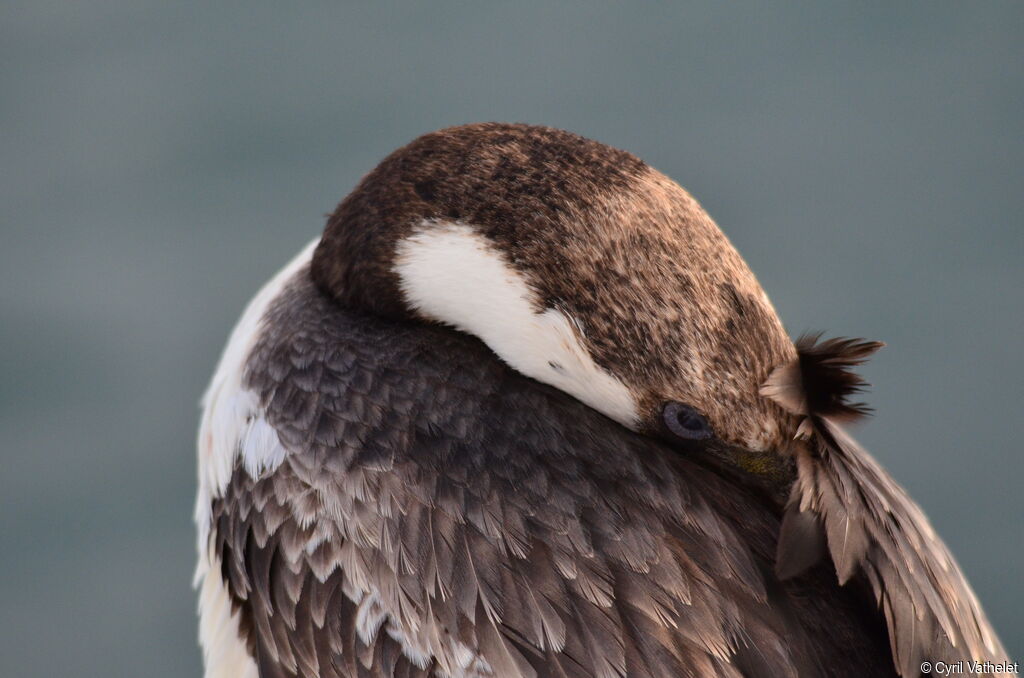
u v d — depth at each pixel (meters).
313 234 4.83
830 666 2.75
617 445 2.77
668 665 2.75
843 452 2.77
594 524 2.76
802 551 2.75
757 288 2.78
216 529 2.81
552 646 2.75
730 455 2.78
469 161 2.80
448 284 2.79
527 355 2.79
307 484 2.78
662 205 2.78
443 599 2.76
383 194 2.80
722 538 2.76
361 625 2.76
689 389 2.77
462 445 2.77
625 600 2.75
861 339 2.77
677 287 2.77
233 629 2.80
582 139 2.80
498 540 2.76
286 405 2.79
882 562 2.75
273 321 2.82
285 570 2.78
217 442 2.81
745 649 2.75
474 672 2.75
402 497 2.77
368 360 2.79
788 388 2.77
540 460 2.77
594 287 2.78
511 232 2.79
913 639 2.75
